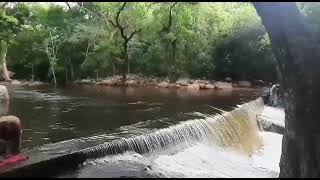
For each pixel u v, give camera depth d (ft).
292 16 24.14
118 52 107.96
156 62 111.65
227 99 72.74
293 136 24.62
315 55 24.22
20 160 32.04
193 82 102.94
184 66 110.52
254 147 53.72
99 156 35.78
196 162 40.52
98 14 113.39
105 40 108.78
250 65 107.96
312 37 24.73
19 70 121.90
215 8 113.19
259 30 108.47
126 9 103.65
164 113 55.11
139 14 103.81
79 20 115.65
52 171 32.37
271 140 57.57
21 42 114.11
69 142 38.29
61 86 100.07
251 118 64.13
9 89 90.33
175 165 38.37
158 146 41.22
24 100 69.56
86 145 37.04
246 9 112.88
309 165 23.98
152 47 110.63
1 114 54.24
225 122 53.78
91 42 111.86
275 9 23.90
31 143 38.04
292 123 24.70
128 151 38.01
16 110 58.18
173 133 43.62
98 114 54.54
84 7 116.26
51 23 113.09
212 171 38.55
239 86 102.73
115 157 36.24
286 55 24.47
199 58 109.40
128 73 115.96
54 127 45.70
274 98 76.69
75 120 50.08
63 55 113.70
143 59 114.01
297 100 24.27
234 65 109.29
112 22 103.45
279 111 72.64
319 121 23.90
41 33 114.42
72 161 33.78
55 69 111.55
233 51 109.50
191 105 63.52
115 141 37.83
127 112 56.24
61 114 54.70
